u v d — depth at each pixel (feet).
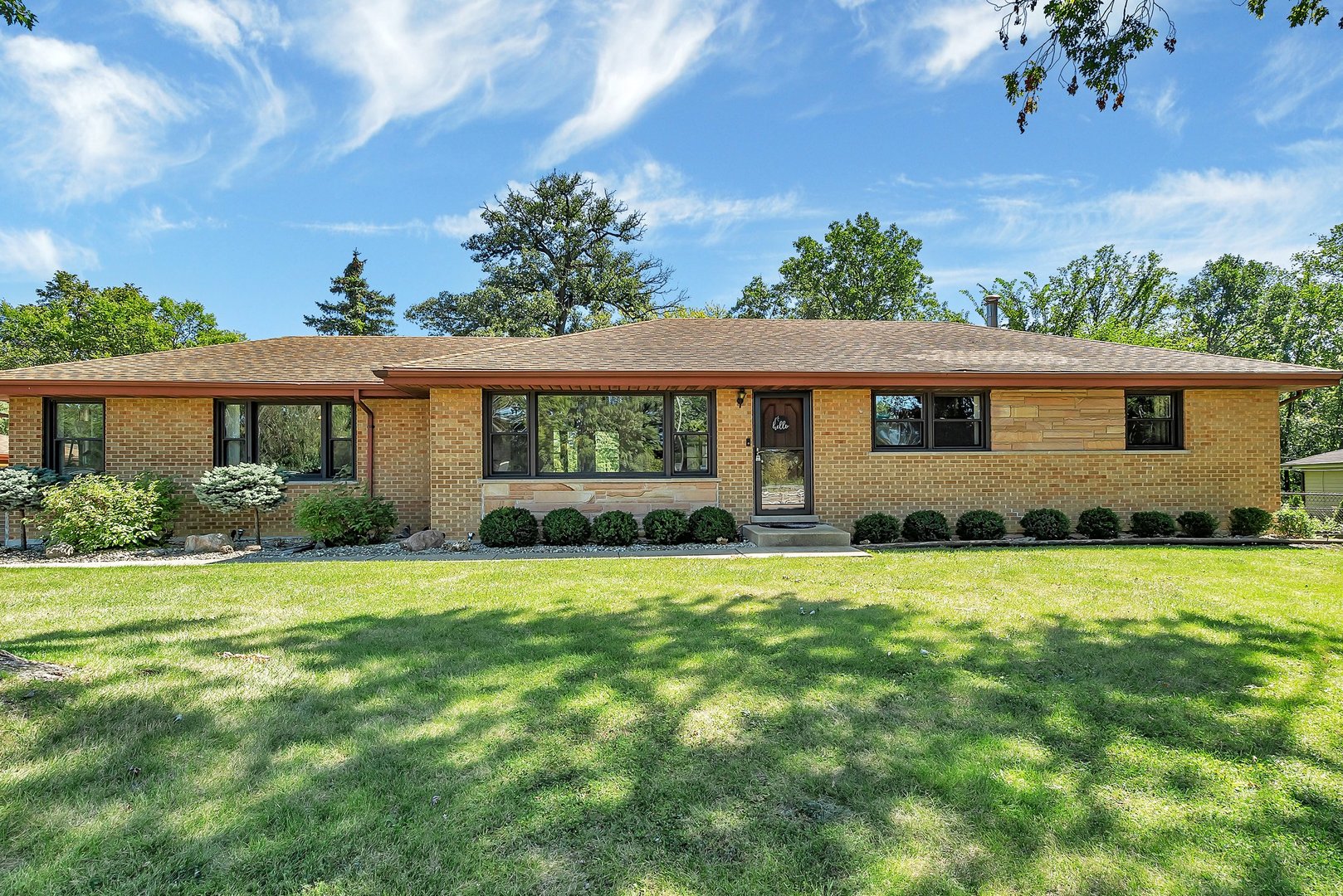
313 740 10.09
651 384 34.27
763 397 36.52
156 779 8.86
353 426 38.88
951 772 9.16
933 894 6.70
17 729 10.12
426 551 32.22
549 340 40.47
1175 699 11.71
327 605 19.19
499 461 35.76
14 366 106.42
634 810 8.25
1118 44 17.16
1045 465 36.86
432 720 10.84
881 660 13.80
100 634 15.93
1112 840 7.64
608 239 120.06
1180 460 37.29
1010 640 15.17
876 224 112.98
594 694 11.97
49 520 33.91
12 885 6.75
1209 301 133.39
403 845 7.50
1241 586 21.38
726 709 11.34
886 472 36.40
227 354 42.24
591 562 27.07
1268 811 8.21
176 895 6.66
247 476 33.86
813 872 7.07
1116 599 19.44
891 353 38.27
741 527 34.88
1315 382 35.68
